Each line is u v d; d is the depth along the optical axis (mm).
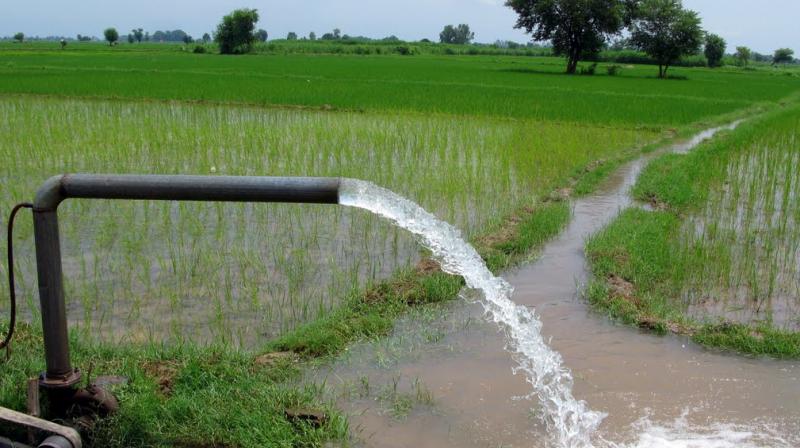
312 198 3076
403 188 9141
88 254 6453
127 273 5980
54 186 3094
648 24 46031
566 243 7133
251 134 13047
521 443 3443
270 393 3703
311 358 4324
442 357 4379
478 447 3402
